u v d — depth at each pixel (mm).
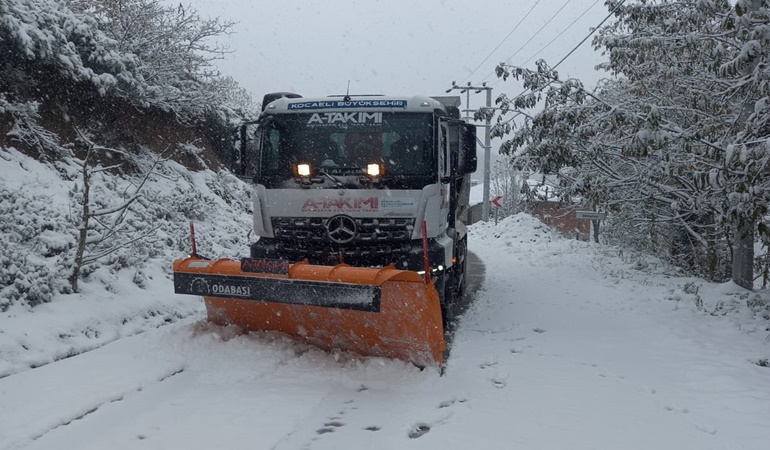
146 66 13648
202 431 4633
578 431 4723
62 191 10367
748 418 5031
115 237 9367
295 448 4391
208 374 5953
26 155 10734
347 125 7660
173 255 10812
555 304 10180
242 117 19000
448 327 8438
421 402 5328
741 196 7680
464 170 8180
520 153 12297
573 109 10508
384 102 7664
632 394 5621
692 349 7191
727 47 9961
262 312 6816
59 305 7434
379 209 7336
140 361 6168
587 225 30188
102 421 4773
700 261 14703
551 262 15953
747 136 7922
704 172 8352
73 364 6098
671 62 11312
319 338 6676
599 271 13797
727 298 9906
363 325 6301
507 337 7848
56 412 4848
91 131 12680
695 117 11305
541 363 6609
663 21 11234
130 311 8070
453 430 4723
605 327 8445
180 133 16109
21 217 8453
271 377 5938
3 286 7234
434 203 7516
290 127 7773
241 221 15469
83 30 11719
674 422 4941
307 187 7484
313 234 7445
